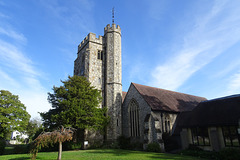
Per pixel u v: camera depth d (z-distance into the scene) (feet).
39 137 37.63
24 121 97.25
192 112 64.23
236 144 46.14
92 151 63.77
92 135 83.87
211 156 46.01
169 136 68.74
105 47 103.76
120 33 105.40
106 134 83.51
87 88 78.13
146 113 73.56
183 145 58.85
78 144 73.72
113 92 90.07
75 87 73.82
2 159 44.04
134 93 84.12
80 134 81.30
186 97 107.34
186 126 58.85
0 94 92.27
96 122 71.36
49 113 73.87
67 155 50.03
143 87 89.61
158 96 87.20
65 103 68.03
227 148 45.34
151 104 73.72
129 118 84.07
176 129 71.15
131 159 41.75
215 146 49.62
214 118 52.65
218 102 59.41
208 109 59.11
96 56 100.48
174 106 83.87
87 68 95.71
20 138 149.28
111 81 92.79
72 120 71.15
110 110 87.35
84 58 101.09
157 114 72.69
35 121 150.71
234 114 48.65
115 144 78.89
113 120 84.84
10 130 89.86
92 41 101.30
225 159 42.86
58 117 67.41
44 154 53.47
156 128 66.54
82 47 108.78
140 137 74.38
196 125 55.52
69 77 78.02
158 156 47.83
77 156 47.55
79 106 67.87
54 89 76.48
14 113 94.07
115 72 94.38
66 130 41.01
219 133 50.44
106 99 90.79
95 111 72.84
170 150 65.41
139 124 76.48
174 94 102.68
